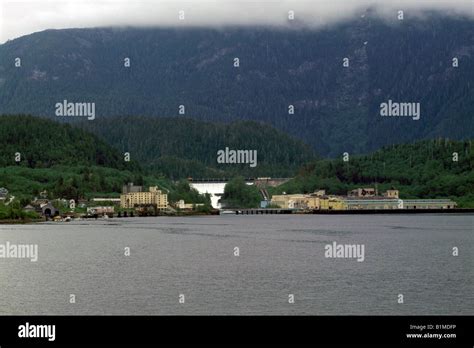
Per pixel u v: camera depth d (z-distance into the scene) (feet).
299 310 445.37
